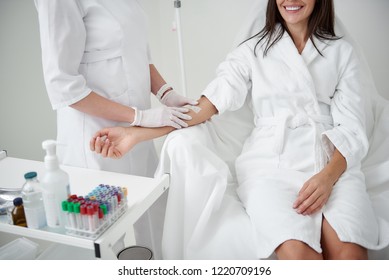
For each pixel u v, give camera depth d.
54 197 0.89
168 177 1.17
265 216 1.16
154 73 1.52
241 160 1.42
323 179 1.21
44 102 1.81
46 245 1.81
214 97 1.44
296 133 1.37
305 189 1.19
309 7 1.35
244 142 1.58
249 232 1.21
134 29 1.27
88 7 1.16
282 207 1.17
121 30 1.21
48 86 1.12
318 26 1.45
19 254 1.31
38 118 1.80
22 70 1.68
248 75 1.49
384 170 1.37
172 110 1.33
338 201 1.18
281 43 1.45
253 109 1.53
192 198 1.27
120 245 1.57
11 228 0.94
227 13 2.21
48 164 0.89
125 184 1.11
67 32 1.08
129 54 1.27
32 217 0.91
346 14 1.99
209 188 1.27
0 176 1.17
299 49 1.47
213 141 1.50
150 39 2.34
